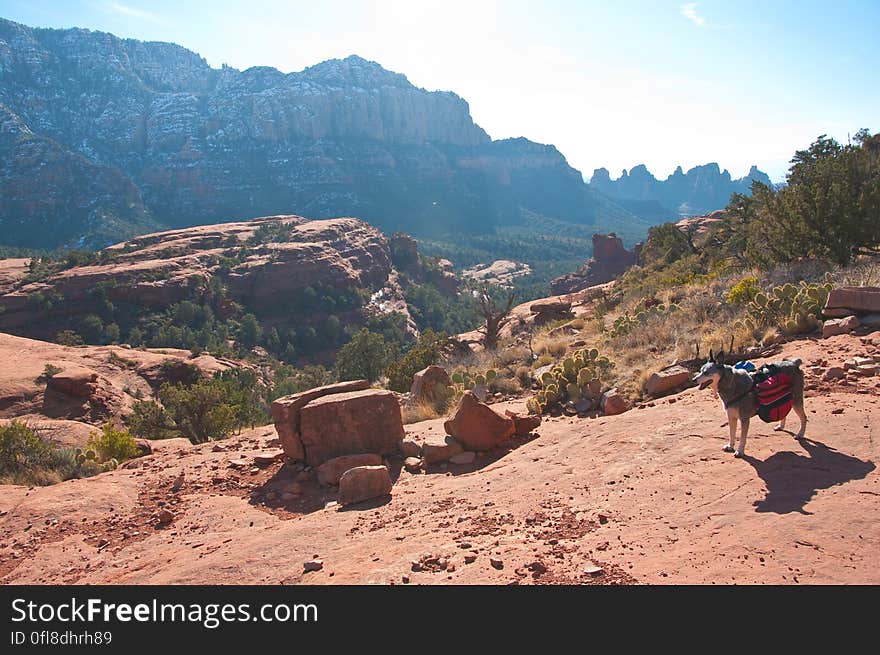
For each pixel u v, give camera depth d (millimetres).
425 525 6723
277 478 9750
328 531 7059
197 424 17047
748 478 6051
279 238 154875
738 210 46906
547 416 11422
